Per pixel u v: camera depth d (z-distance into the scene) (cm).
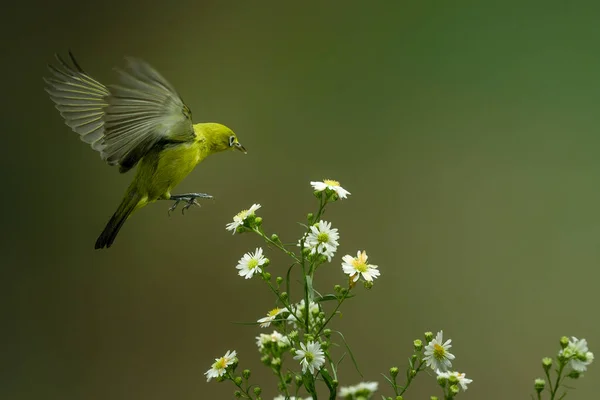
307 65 776
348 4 787
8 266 673
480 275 622
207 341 606
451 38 761
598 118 698
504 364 557
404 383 513
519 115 720
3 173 715
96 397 585
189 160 410
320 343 389
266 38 786
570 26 730
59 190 717
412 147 727
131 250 669
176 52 780
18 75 754
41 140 733
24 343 621
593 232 636
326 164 730
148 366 599
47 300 655
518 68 736
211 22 791
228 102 768
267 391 554
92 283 659
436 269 632
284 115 757
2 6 768
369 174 715
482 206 673
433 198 687
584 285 604
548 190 670
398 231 667
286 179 721
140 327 627
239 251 662
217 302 633
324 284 600
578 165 679
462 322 586
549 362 386
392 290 614
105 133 400
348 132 746
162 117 400
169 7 790
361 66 770
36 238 696
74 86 408
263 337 389
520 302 601
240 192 705
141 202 410
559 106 712
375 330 578
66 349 617
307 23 787
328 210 686
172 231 674
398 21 774
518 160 695
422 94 750
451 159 711
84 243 693
